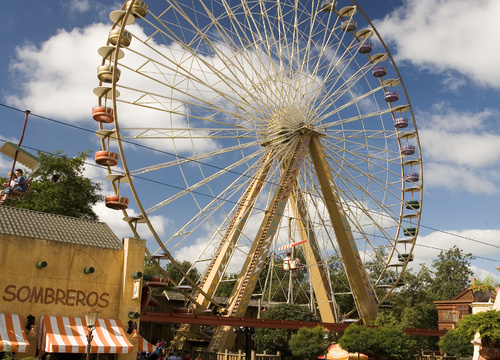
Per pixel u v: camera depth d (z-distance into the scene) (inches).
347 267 1697.8
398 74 1788.9
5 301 896.9
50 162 1878.7
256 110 1588.3
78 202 1921.8
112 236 1113.4
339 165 1744.6
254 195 1615.4
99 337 944.3
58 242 978.1
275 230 1581.0
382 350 1296.8
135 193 1315.2
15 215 1029.2
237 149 1567.4
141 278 1031.0
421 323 2394.2
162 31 1320.1
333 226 1685.5
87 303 987.9
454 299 2348.7
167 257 1373.0
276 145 1641.2
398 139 1866.4
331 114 1738.4
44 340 898.1
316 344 1396.4
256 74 1551.4
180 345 1592.0
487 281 954.1
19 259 927.0
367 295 1681.8
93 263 1012.5
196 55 1393.9
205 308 1497.3
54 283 959.0
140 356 1290.6
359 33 1780.3
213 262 1583.4
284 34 1619.1
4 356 693.9
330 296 1731.1
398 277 1791.3
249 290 1483.8
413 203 1833.2
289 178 1624.0
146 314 1163.3
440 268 3090.6
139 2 1278.3
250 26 1550.2
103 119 1288.1
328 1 1683.1
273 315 1706.4
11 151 1031.0
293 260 1825.8
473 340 868.0
